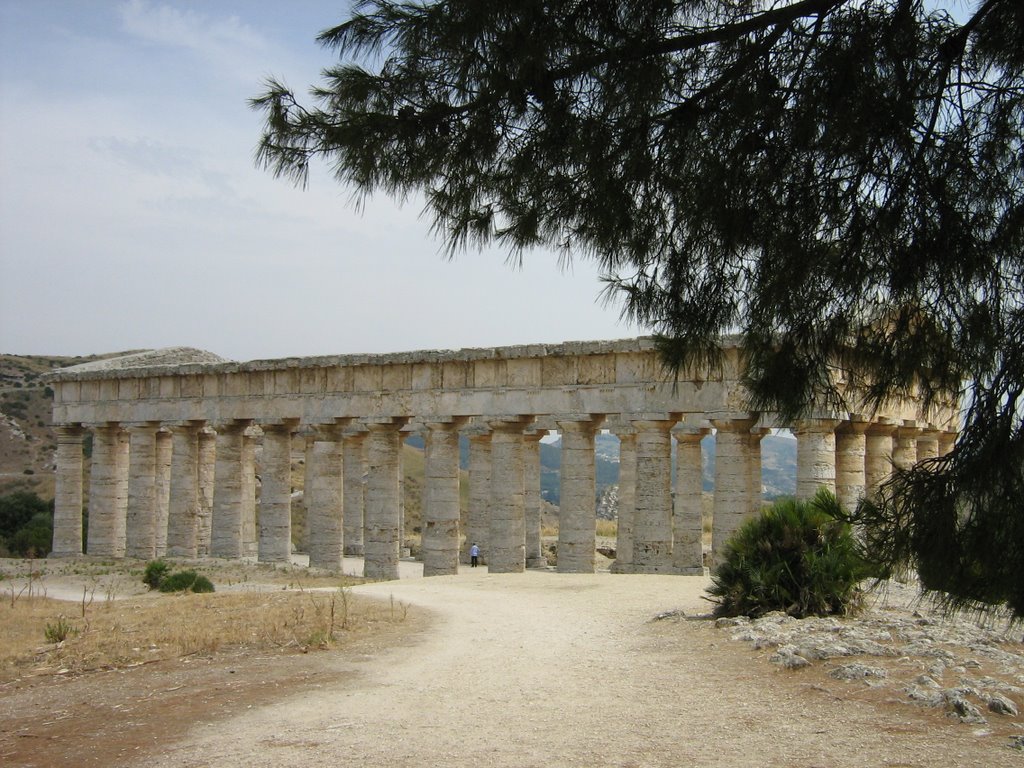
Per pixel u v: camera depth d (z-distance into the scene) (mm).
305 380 56250
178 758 15617
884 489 11109
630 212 12680
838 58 11156
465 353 50344
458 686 20328
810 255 11648
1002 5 10617
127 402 63156
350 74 12938
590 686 19953
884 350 11734
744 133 11805
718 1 12109
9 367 151875
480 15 11594
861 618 25547
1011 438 9773
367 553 53062
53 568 57656
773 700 17859
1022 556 9797
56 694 21297
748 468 44312
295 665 23109
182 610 34375
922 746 14672
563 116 12391
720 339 13562
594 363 47656
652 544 45562
